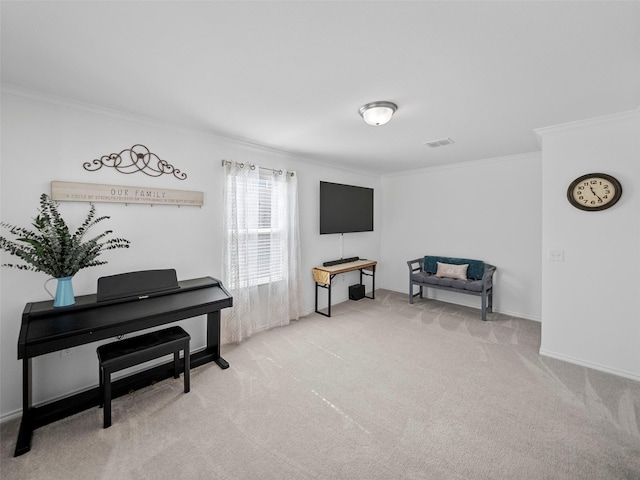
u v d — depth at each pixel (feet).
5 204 6.42
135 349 6.75
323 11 4.03
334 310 14.16
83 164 7.34
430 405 6.93
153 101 7.09
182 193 9.05
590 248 8.52
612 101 7.04
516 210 13.19
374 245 17.89
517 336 11.01
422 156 13.00
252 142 10.62
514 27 4.34
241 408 6.83
